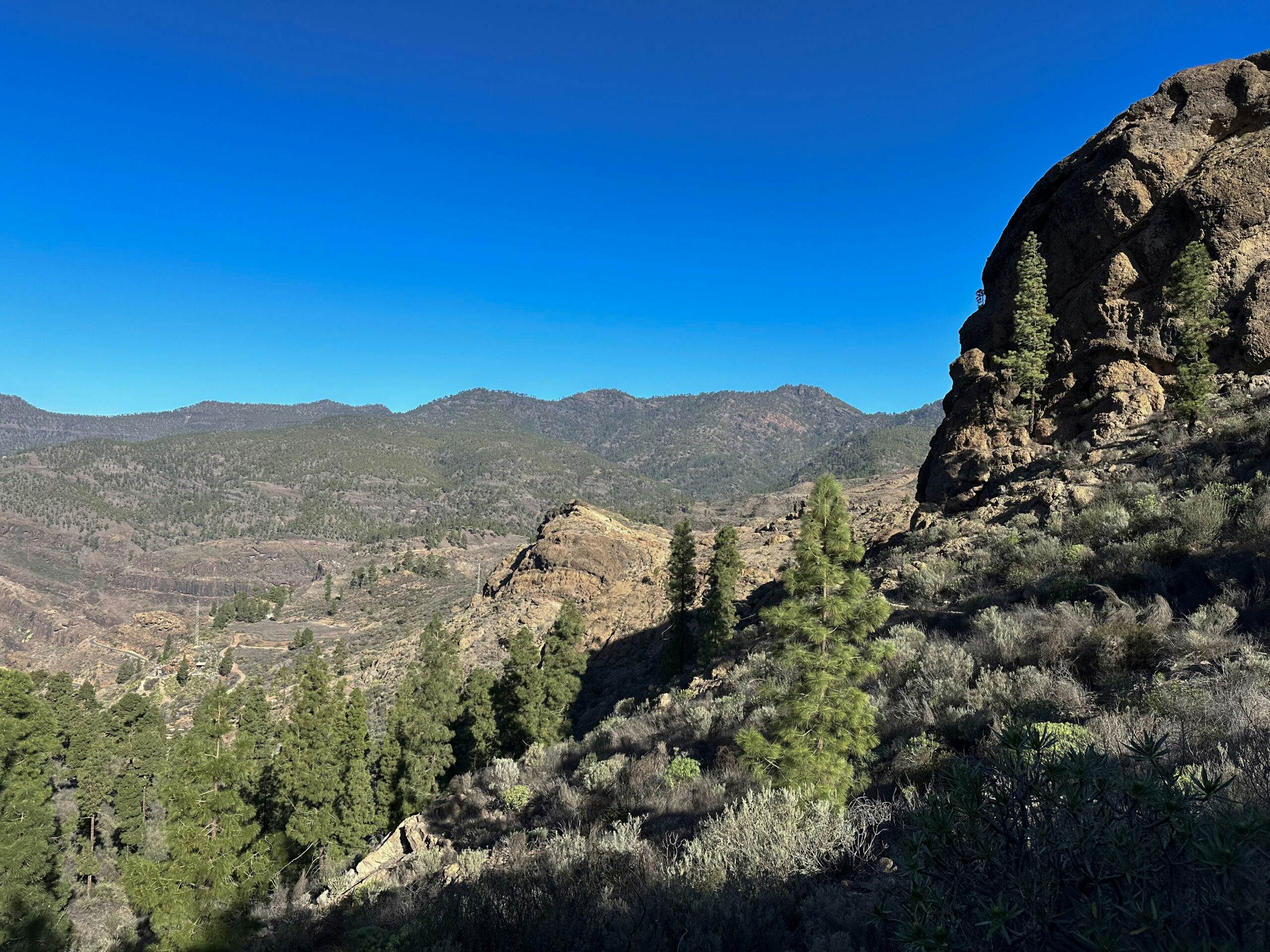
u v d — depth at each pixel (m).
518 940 5.40
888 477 153.38
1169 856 2.22
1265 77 22.95
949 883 2.65
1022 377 23.38
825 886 5.13
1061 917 2.22
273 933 11.27
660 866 6.49
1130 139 23.86
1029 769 2.74
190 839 16.45
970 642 10.93
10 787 34.19
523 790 13.27
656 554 90.19
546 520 107.12
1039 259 23.44
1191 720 6.02
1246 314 20.59
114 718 59.94
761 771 7.73
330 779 28.89
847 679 7.98
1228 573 9.77
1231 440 15.84
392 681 82.31
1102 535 14.10
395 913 7.84
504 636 77.56
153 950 16.09
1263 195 21.12
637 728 15.78
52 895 36.59
